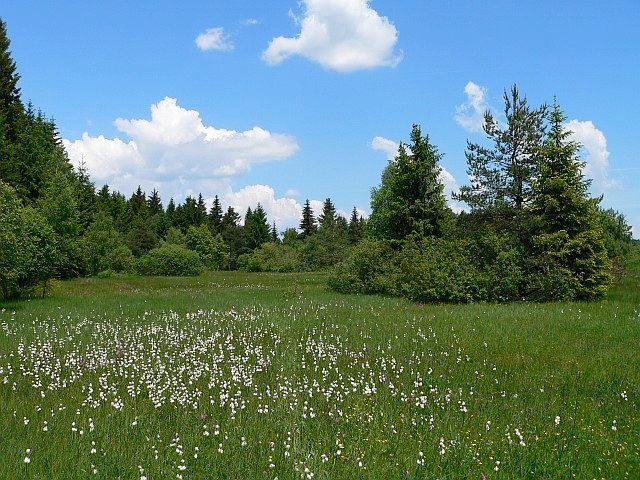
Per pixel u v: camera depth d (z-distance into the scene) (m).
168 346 16.00
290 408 10.06
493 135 32.00
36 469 7.13
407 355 14.69
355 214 111.75
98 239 55.50
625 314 20.36
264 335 17.67
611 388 11.45
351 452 7.88
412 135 39.84
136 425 9.19
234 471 7.27
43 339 16.61
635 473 7.31
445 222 37.88
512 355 14.48
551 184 27.59
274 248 87.25
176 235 96.38
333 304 26.42
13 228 25.59
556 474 7.30
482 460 7.73
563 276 26.78
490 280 27.03
